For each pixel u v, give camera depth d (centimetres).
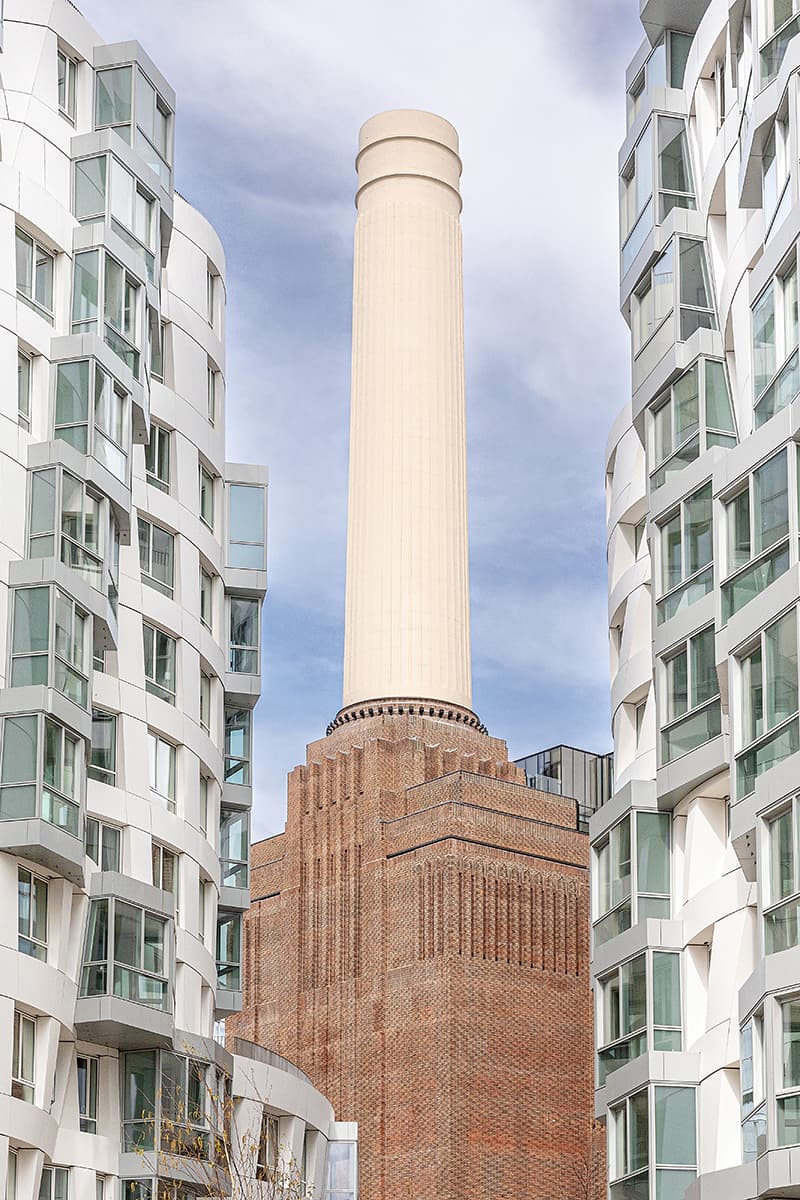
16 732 4631
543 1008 9262
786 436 3984
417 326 10512
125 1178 4991
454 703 10094
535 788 10219
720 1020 4512
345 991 9612
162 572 5809
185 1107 5178
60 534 4819
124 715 5444
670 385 5000
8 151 5131
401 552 10188
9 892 4597
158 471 5891
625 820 4934
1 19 5000
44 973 4691
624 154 5453
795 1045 3644
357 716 10081
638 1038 4738
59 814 4666
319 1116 6788
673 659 4828
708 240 5069
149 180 5512
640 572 5547
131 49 5544
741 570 4138
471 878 9306
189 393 6088
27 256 5069
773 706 3909
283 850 10369
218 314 6425
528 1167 8969
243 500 6781
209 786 5966
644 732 5281
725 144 4850
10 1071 4534
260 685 6625
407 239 10662
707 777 4681
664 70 5309
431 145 10844
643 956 4762
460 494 10394
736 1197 3925
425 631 10100
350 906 9731
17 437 4869
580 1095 9200
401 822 9656
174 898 5362
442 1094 8938
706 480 4747
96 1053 5044
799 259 3981
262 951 10250
